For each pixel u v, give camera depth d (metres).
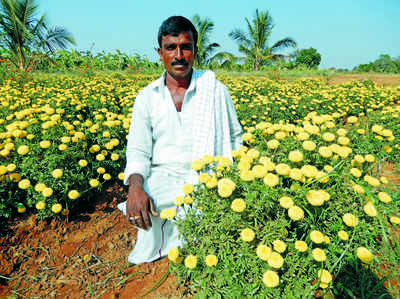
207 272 1.58
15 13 13.38
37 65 15.27
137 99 2.22
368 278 1.62
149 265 2.15
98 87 9.15
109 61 22.11
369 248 1.65
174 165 2.16
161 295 1.89
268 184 1.58
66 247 2.38
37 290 2.00
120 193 3.18
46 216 2.53
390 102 7.68
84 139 3.23
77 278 2.08
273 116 5.84
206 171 2.05
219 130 2.23
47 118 3.35
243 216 1.60
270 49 24.03
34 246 2.35
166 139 2.15
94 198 3.00
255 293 1.50
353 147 2.94
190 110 2.15
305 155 2.06
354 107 7.02
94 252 2.34
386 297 1.56
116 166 3.34
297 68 24.44
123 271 2.13
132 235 2.56
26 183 2.45
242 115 5.43
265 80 15.06
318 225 1.72
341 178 1.82
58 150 2.98
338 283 1.58
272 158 2.12
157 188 1.96
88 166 3.25
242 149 2.14
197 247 1.72
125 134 3.81
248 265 1.52
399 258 1.64
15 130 2.95
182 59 2.00
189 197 1.75
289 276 1.51
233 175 1.79
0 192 2.51
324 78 16.53
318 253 1.46
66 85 9.71
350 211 1.74
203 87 2.19
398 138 3.68
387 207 1.91
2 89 7.34
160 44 2.12
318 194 1.60
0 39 13.74
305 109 6.47
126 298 1.89
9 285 2.04
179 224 1.72
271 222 1.55
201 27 21.41
